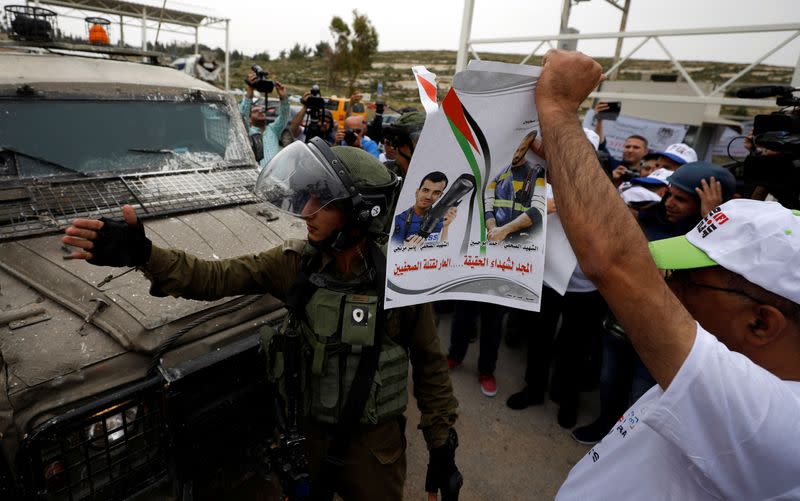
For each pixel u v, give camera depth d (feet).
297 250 5.29
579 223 2.25
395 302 3.27
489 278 3.37
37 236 6.38
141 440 4.99
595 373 11.60
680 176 8.16
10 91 7.59
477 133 2.96
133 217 4.33
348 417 4.66
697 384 2.04
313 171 4.45
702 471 2.17
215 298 5.03
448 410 5.36
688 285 2.66
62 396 4.40
